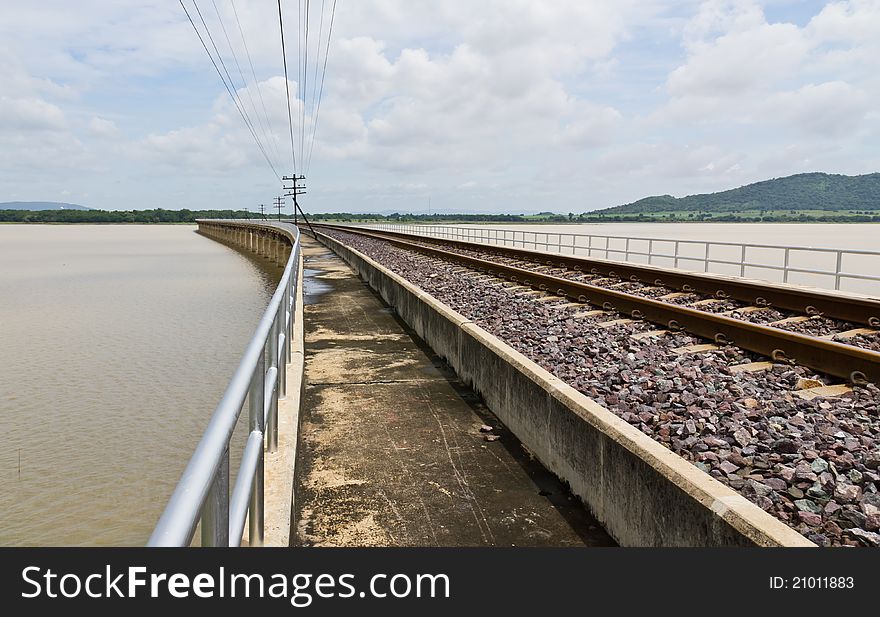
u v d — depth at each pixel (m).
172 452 12.67
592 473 4.45
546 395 5.29
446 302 13.93
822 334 10.01
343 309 14.72
